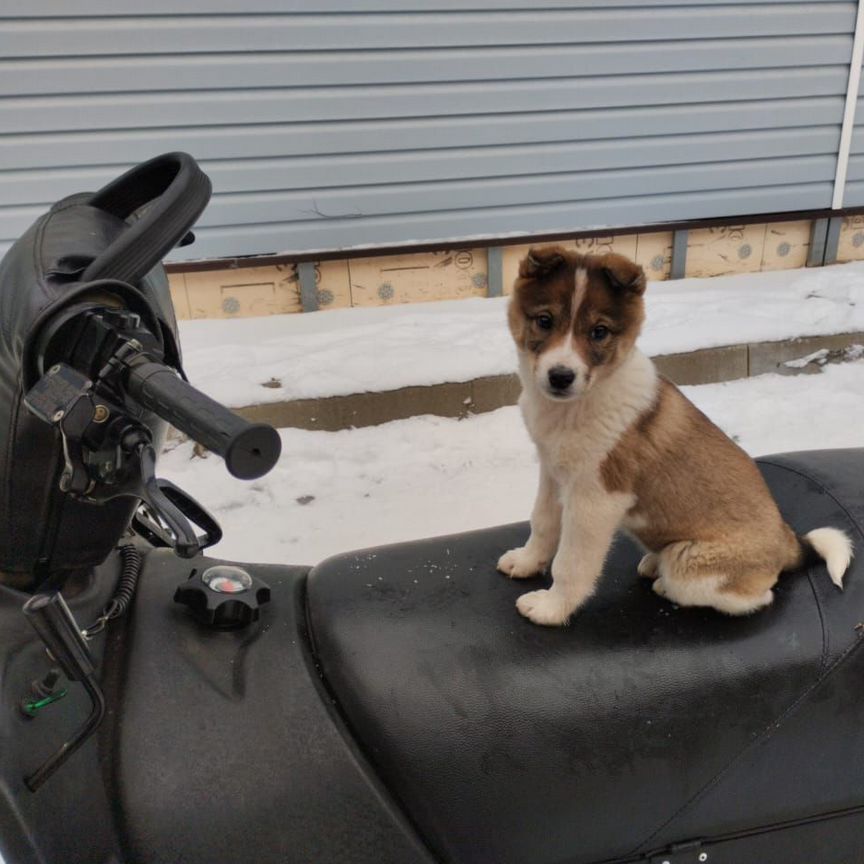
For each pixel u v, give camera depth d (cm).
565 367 96
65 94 238
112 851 62
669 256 298
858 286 282
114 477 53
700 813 75
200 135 249
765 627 81
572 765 73
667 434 98
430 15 249
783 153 294
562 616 84
